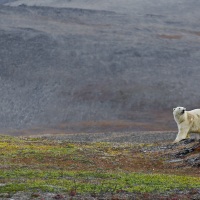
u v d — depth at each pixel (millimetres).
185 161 106250
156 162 110625
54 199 67125
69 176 86625
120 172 94438
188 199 68562
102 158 117875
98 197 68750
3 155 119812
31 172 89812
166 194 71375
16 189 72062
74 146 142125
